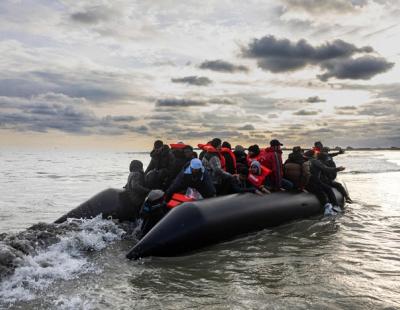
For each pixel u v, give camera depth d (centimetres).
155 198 589
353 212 867
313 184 848
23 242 497
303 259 498
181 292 379
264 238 618
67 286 395
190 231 526
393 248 555
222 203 603
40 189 1389
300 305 346
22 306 343
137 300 358
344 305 347
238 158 792
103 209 676
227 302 353
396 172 2458
